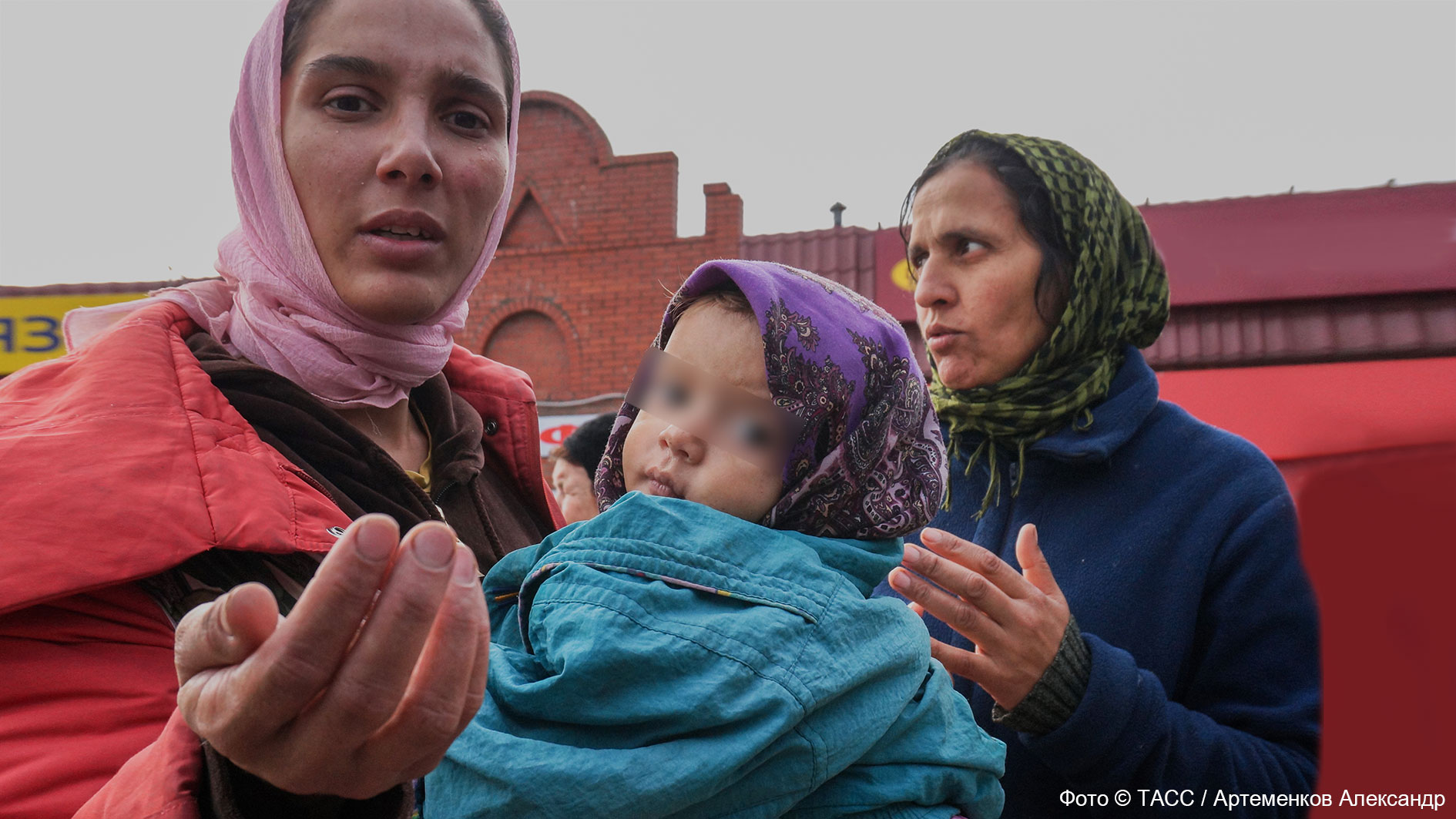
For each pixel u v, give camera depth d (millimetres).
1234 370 8055
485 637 623
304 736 595
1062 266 1896
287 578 1141
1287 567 1642
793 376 1212
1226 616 1649
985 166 1933
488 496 1720
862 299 1385
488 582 1229
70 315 1484
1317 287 7820
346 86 1339
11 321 9320
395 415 1512
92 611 1010
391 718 607
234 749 608
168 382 1225
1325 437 1430
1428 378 7574
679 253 10695
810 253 9492
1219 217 8102
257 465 1181
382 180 1330
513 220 11219
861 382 1264
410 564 576
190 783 717
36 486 1023
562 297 10906
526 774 913
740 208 10633
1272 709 1564
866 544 1260
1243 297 8008
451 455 1562
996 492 1930
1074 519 1829
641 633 996
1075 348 1922
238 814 702
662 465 1235
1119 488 1827
